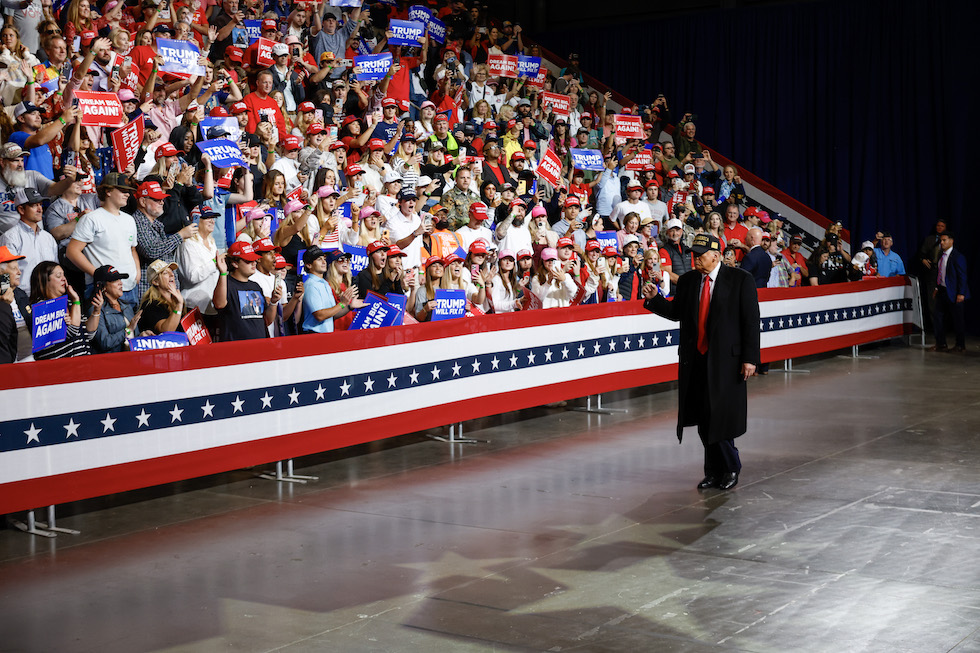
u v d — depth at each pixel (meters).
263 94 12.23
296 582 5.80
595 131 17.59
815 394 12.71
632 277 12.91
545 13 24.70
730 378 7.88
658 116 20.28
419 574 5.93
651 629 5.03
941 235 17.28
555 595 5.55
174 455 7.39
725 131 22.23
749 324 7.86
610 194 16.48
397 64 14.98
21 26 10.79
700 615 5.23
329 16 14.86
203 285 8.98
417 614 5.27
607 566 6.06
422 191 12.25
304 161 11.66
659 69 22.89
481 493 7.89
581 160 15.28
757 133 21.86
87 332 7.78
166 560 6.24
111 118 9.71
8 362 6.97
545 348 10.65
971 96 19.97
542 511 7.34
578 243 13.65
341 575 5.91
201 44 12.76
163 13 12.16
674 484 8.16
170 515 7.30
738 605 5.37
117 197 8.60
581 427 10.59
